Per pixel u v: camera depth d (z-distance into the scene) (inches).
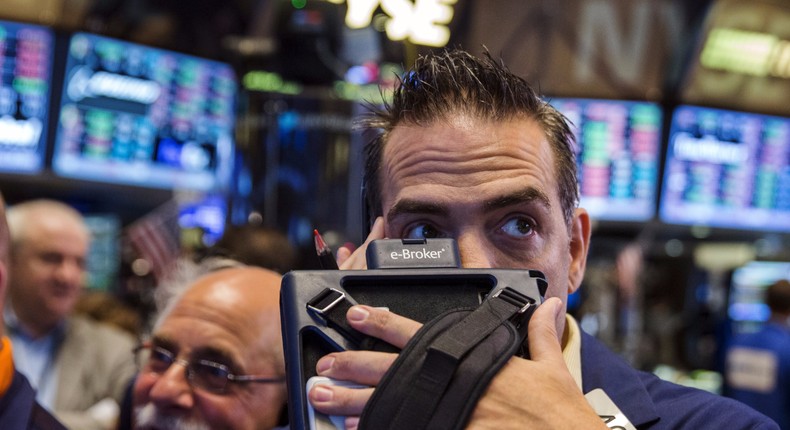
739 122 155.9
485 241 48.5
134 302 133.6
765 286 174.6
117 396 114.7
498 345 37.5
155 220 121.7
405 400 35.7
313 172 101.0
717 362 162.2
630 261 140.8
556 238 50.2
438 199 48.0
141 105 137.8
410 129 50.4
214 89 141.4
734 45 150.9
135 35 134.6
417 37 101.4
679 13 145.6
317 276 40.2
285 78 103.2
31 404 58.3
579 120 149.0
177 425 64.1
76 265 115.0
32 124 132.6
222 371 65.0
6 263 59.1
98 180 136.9
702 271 169.0
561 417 36.5
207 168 143.5
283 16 102.7
